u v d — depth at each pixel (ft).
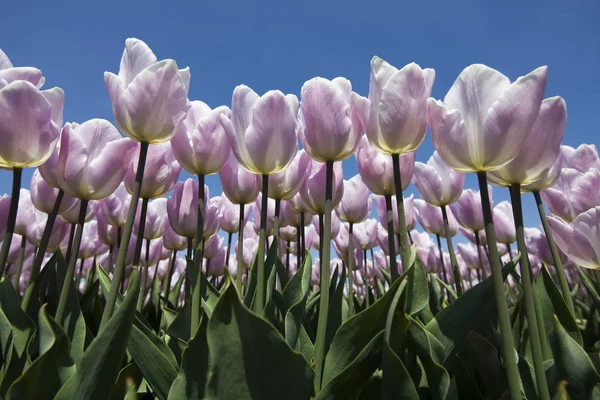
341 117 0.78
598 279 1.24
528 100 0.59
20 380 0.55
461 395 0.72
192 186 1.19
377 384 0.70
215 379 0.55
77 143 0.80
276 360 0.55
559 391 0.62
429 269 2.18
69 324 0.77
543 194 1.22
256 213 1.51
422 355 0.60
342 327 0.65
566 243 0.95
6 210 1.08
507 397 0.61
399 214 0.76
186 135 0.91
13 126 0.71
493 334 0.78
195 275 0.86
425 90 0.73
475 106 0.63
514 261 0.70
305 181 1.13
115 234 1.56
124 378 0.66
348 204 1.36
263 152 0.82
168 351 0.75
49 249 1.56
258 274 0.81
